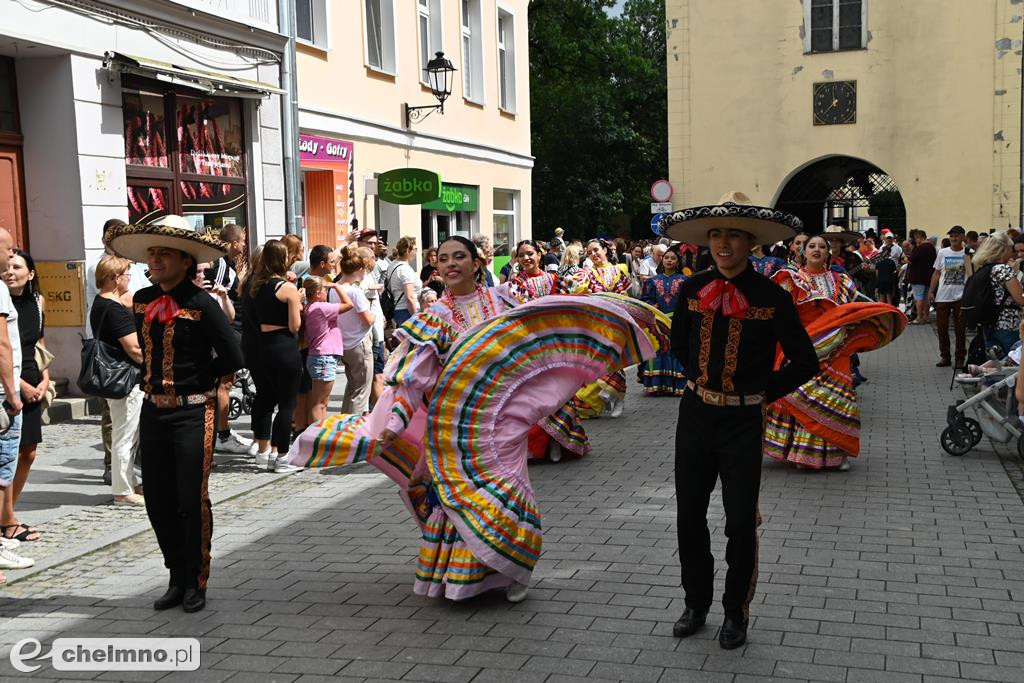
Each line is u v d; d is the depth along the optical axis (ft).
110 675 15.51
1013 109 97.09
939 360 55.21
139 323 18.03
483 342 17.83
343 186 58.34
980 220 98.73
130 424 25.76
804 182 108.37
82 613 18.20
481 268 25.90
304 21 55.83
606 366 18.62
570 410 29.91
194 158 45.98
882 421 36.40
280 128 51.62
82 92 38.93
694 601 16.53
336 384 47.96
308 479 28.76
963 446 30.25
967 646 15.87
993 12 96.84
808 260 28.94
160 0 42.27
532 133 154.10
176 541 18.47
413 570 20.27
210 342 18.02
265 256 29.53
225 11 46.73
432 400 17.79
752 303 15.83
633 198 159.74
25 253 22.27
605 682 14.79
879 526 22.71
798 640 16.17
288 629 17.20
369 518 24.39
